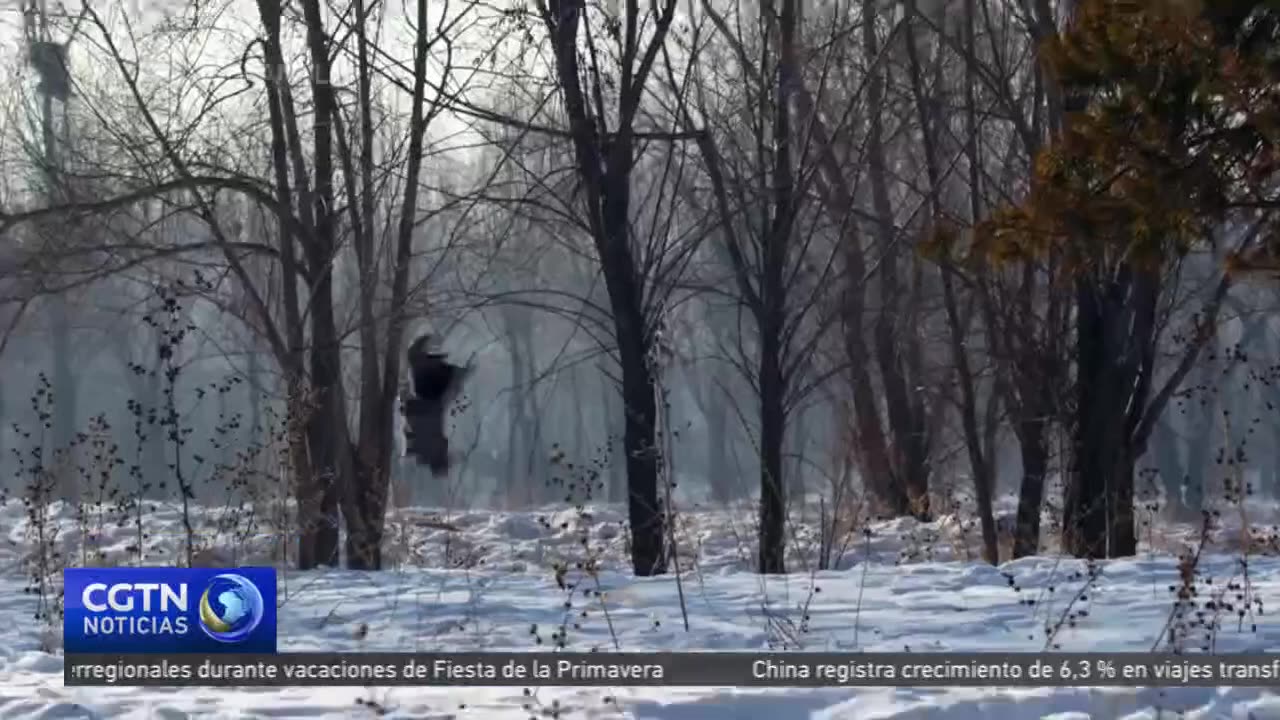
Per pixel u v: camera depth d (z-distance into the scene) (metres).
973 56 31.97
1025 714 12.88
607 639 17.03
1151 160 16.67
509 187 33.44
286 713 13.06
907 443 40.50
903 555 29.38
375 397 29.50
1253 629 16.16
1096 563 22.88
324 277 29.52
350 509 28.86
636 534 27.86
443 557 30.41
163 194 28.14
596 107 28.28
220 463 28.81
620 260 28.30
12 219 26.83
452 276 36.09
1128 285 28.86
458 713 12.99
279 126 29.16
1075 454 29.78
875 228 38.34
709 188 32.41
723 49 32.81
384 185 29.91
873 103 33.53
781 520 28.48
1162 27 16.41
